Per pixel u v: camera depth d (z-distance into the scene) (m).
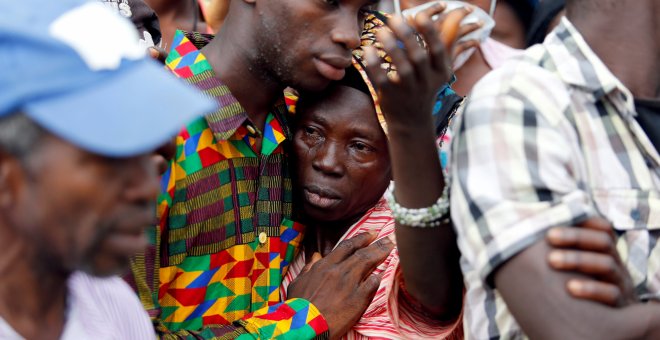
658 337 1.43
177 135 1.94
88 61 1.12
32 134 1.12
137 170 1.20
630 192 1.54
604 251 1.43
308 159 2.20
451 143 1.64
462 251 1.53
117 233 1.22
